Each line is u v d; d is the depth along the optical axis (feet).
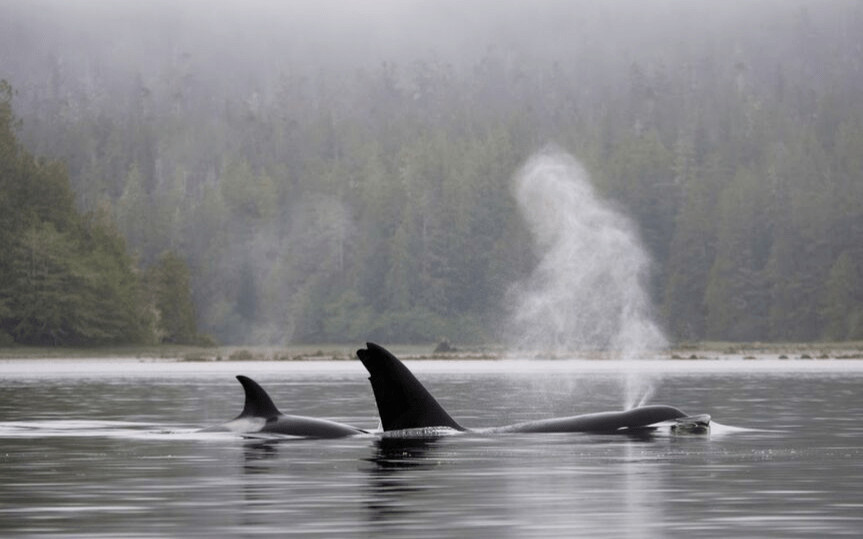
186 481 166.50
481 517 136.36
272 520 135.03
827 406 338.75
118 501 149.18
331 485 161.89
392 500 148.97
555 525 131.13
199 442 221.66
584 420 234.79
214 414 316.81
